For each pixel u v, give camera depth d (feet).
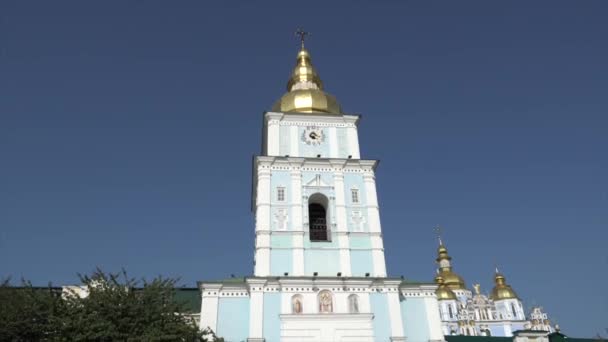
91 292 116.16
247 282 134.41
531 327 384.68
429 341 137.28
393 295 138.62
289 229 145.18
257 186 154.81
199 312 154.71
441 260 420.77
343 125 167.22
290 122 164.76
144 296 117.70
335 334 131.64
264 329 130.21
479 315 389.60
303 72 189.67
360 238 147.43
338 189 153.28
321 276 137.90
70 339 106.63
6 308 114.93
